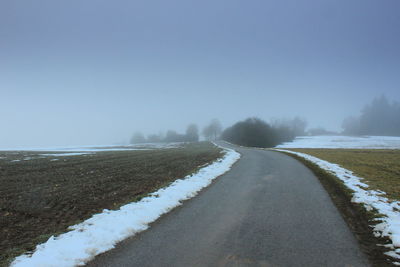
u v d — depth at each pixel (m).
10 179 12.41
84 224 6.12
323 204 7.71
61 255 4.58
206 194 9.17
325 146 67.00
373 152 30.77
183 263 4.29
